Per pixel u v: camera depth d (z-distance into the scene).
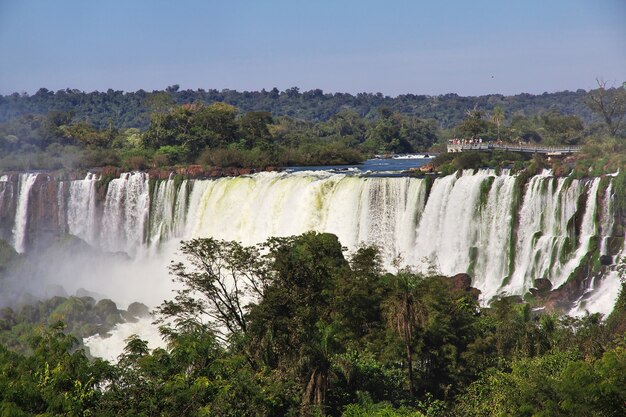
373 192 90.75
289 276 57.16
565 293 71.94
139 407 42.97
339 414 49.66
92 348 76.62
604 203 74.31
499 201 81.94
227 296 58.16
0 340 78.75
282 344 53.31
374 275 60.88
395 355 54.56
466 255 83.50
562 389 39.66
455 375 55.06
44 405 44.03
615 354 40.69
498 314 61.69
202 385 43.66
